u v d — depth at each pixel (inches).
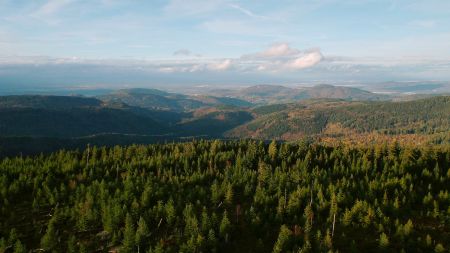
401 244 3427.7
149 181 4758.9
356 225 3757.4
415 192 4375.0
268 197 4276.6
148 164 5861.2
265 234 3735.2
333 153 6097.4
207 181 5147.6
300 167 5472.4
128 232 3518.7
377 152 6043.3
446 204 4121.6
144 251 3550.7
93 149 6732.3
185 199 4387.3
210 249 3464.6
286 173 5039.4
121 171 5674.2
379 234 3624.5
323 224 3823.8
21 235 3850.9
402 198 4259.4
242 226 3882.9
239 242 3646.7
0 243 3543.3
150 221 3944.4
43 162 5876.0
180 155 6299.2
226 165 5816.9
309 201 4242.1
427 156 5718.5
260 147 6432.1
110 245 3683.6
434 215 3890.3
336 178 5113.2
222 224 3661.4
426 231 3668.8
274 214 4025.6
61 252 3602.4
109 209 3937.0
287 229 3501.5
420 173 5246.1
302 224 3843.5
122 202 4306.1
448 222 3779.5
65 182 5167.3
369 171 5329.7
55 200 4456.2
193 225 3663.9
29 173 5310.0
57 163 5826.8
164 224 3937.0
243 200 4485.7
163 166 5812.0
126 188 4596.5
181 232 3764.8
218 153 6289.4
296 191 4387.3
